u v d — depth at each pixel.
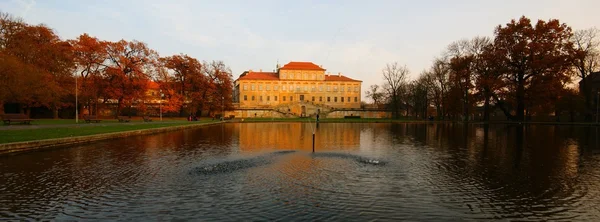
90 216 7.25
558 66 46.22
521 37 49.91
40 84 37.72
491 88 50.56
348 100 111.44
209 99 71.81
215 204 8.13
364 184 10.27
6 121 33.84
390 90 81.50
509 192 9.34
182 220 7.01
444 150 18.64
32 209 7.70
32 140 17.72
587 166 13.38
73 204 8.09
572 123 47.50
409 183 10.43
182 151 17.89
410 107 89.69
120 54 54.94
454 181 10.72
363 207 7.96
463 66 56.34
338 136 28.91
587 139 25.16
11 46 41.03
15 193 9.03
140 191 9.32
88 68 51.91
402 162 14.41
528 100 49.72
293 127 44.72
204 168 12.75
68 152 17.09
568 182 10.54
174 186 9.90
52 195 8.86
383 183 10.42
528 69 49.59
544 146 20.52
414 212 7.60
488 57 51.44
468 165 13.66
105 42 53.41
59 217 7.18
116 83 53.34
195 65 68.50
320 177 11.29
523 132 33.47
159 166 13.17
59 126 31.06
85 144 20.72
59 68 45.00
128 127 32.28
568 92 51.97
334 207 7.95
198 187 9.79
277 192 9.27
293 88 108.50
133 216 7.25
